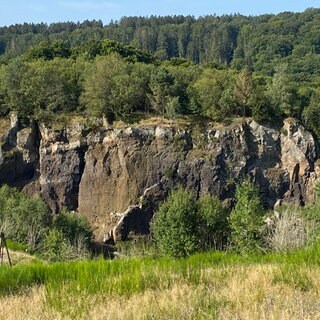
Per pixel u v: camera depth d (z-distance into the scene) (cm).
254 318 674
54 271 1113
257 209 2775
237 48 19575
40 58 11456
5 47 19612
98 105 8656
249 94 8631
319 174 8331
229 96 8631
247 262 1176
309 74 15275
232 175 8269
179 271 1053
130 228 8081
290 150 8444
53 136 8569
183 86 9138
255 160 8388
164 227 3259
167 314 736
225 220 3212
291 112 8744
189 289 896
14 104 8738
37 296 917
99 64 9312
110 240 8081
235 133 8388
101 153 8481
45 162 8550
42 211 5028
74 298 880
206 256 1270
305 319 650
